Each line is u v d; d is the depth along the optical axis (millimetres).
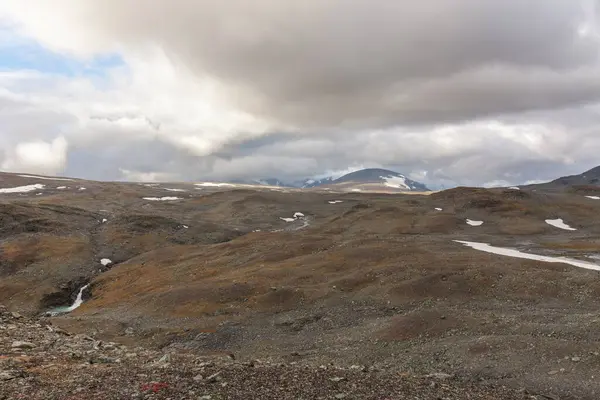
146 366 21047
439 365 28422
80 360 21969
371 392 19047
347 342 36219
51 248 101250
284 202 179500
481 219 116312
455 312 38656
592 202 135000
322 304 47688
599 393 22000
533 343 28875
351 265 61969
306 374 21016
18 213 120438
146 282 71938
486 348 29547
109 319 50594
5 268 90938
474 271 50656
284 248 78188
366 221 118062
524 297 43469
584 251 69312
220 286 54969
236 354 36406
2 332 26266
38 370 18953
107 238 113938
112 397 16172
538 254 67375
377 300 46844
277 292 51438
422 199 149875
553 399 21953
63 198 171375
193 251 91688
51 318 53969
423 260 59438
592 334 29422
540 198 136625
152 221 127625
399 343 34031
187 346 39875
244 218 151625
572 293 43000
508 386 23953
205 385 18234
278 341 39250
